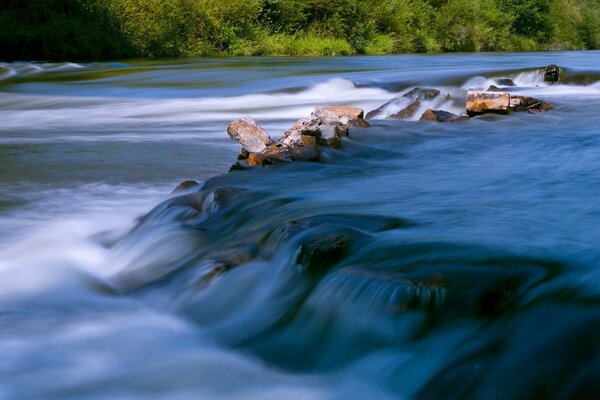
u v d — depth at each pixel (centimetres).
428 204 505
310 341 367
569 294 325
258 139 763
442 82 1500
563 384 280
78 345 388
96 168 799
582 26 5547
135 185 723
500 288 339
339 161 693
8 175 761
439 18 4316
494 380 296
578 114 963
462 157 696
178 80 1784
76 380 351
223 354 375
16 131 1109
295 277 400
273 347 372
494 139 784
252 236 468
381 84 1515
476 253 379
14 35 2720
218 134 1062
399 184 584
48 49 2741
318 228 427
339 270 373
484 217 462
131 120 1252
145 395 335
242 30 3347
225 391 334
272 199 537
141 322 419
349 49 3650
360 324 350
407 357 328
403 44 4038
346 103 1372
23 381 350
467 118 917
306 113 1300
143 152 901
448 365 314
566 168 627
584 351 288
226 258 444
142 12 3019
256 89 1569
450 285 341
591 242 401
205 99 1495
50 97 1573
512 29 4888
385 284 349
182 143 972
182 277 451
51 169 794
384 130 819
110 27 2927
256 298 410
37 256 526
